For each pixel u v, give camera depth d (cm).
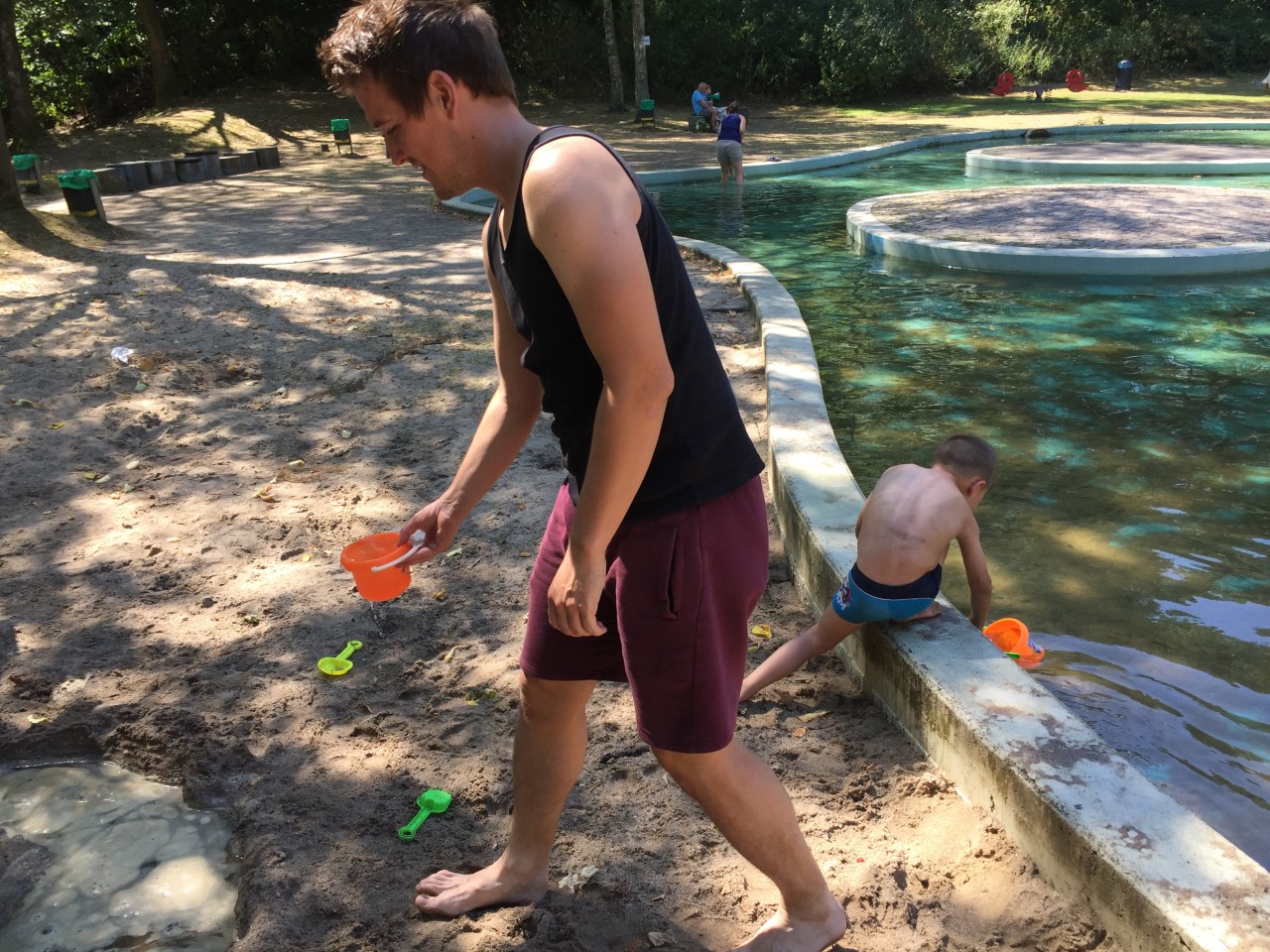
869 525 315
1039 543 450
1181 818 225
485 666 340
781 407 513
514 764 229
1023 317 827
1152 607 396
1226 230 1067
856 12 3139
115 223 1311
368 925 234
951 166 1895
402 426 566
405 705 321
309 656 347
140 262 1001
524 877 238
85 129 2628
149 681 333
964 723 266
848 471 425
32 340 725
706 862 255
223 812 278
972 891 239
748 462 191
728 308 815
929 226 1156
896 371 698
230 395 627
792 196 1545
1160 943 203
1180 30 3509
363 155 2177
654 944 228
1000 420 599
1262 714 329
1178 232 1062
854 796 276
